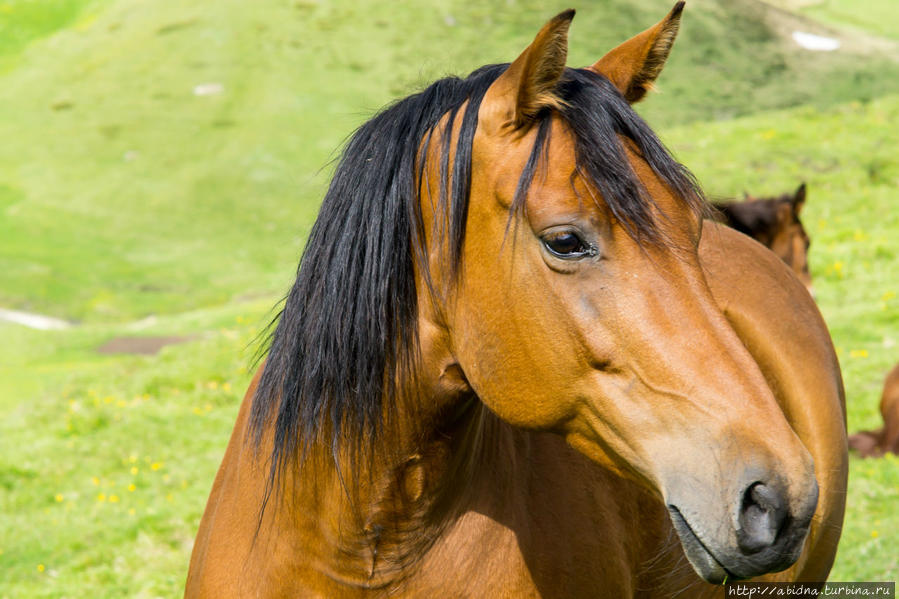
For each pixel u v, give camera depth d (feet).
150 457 50.57
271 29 197.26
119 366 66.80
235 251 138.62
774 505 9.65
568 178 10.37
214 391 59.77
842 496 18.94
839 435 18.53
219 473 15.85
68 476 48.98
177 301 122.21
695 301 10.37
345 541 12.34
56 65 198.80
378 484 12.19
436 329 11.87
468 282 11.25
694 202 10.94
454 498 12.69
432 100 11.94
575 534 13.61
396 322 11.78
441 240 11.39
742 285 19.35
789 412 18.26
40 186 160.56
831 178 100.17
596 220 10.30
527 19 188.14
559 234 10.34
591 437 11.09
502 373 11.16
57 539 40.29
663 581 15.89
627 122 10.74
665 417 10.21
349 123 166.81
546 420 11.15
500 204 10.77
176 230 146.10
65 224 148.25
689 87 161.58
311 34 193.26
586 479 14.20
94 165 165.37
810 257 76.95
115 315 118.11
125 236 144.66
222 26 199.72
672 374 10.16
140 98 183.62
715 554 9.88
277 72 183.42
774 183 99.66
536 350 10.82
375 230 11.67
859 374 53.52
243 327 77.92
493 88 11.11
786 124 118.21
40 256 136.46
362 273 11.75
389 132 11.95
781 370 18.40
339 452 12.03
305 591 12.66
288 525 12.65
